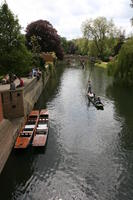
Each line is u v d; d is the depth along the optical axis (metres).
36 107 38.97
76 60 141.12
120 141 26.27
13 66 34.84
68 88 54.69
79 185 18.97
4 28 34.31
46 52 90.38
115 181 19.41
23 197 17.75
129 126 30.38
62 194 18.02
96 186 18.83
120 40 100.75
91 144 25.59
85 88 54.00
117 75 51.16
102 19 96.56
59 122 32.00
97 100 40.09
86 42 105.31
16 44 35.34
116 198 17.53
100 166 21.47
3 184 19.16
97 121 32.25
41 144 23.56
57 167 21.27
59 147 24.78
